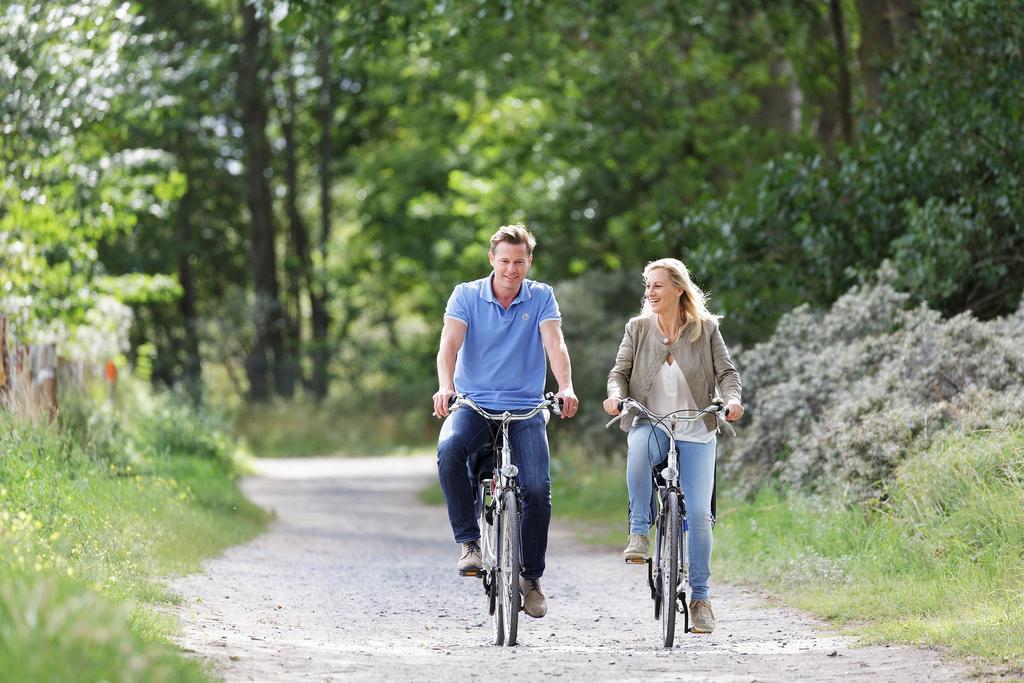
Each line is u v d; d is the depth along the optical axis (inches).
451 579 873.5
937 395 841.5
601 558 1015.6
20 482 674.2
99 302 1407.5
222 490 1270.9
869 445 794.8
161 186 1598.2
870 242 1187.9
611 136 1962.4
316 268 3634.4
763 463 968.9
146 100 1355.8
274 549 1024.2
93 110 1219.9
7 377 879.7
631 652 524.1
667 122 1920.5
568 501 1534.2
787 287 1252.5
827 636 561.6
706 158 1932.8
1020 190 1047.6
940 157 1100.5
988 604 559.5
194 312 3523.6
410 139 3457.2
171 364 3467.0
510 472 532.4
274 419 3149.6
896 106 1160.8
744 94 1850.4
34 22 1119.6
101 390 1365.7
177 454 1469.0
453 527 546.9
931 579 647.8
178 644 462.9
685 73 1845.5
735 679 441.4
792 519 835.4
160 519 869.2
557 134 2034.9
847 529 767.7
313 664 457.1
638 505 551.8
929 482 719.1
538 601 550.9
